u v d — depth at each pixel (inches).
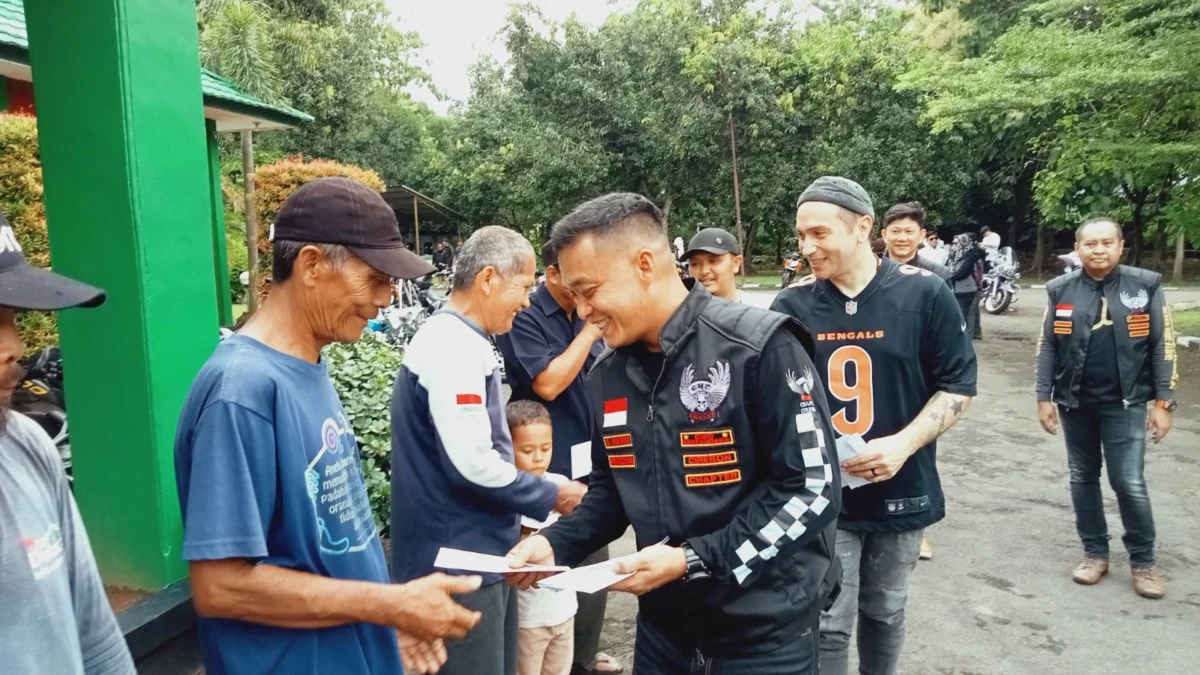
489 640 93.9
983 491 224.8
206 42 445.1
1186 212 451.5
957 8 732.0
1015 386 361.1
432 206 989.2
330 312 64.7
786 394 67.2
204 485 57.0
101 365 112.9
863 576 113.4
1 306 45.0
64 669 49.5
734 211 879.7
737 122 816.9
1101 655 138.3
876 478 101.0
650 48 831.7
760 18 817.5
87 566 55.2
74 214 110.4
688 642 73.9
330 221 62.9
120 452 114.3
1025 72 402.9
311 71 780.0
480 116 937.5
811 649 73.7
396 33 936.9
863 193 108.9
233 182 643.5
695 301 71.4
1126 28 375.6
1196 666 134.2
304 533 61.8
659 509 71.2
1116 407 159.5
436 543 92.8
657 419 71.1
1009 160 874.1
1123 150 403.5
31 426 52.7
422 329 94.3
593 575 65.5
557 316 124.6
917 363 108.0
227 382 59.1
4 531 47.1
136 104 108.1
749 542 66.0
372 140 1011.3
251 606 58.2
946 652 140.2
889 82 772.6
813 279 114.3
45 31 108.0
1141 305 157.6
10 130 249.6
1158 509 203.9
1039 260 994.7
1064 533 193.9
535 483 93.4
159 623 109.2
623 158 867.4
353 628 65.3
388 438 163.9
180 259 115.6
